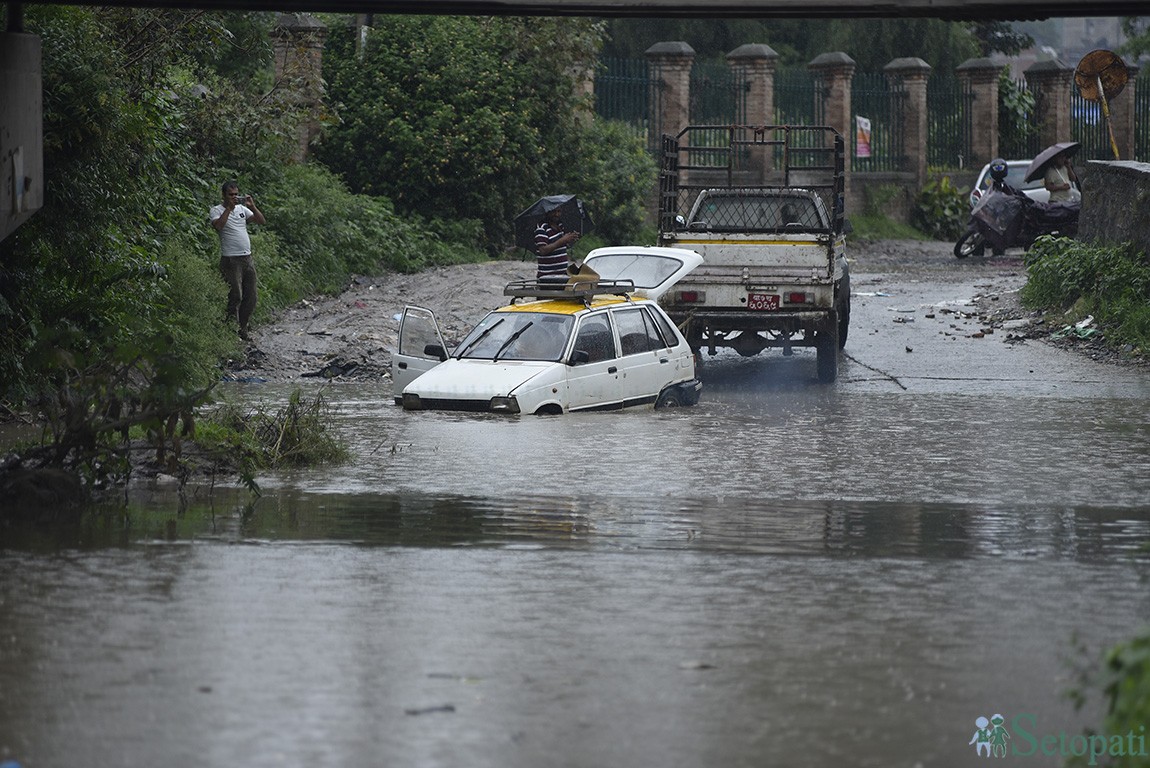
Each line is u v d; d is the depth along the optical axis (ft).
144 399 99.66
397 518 94.27
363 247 252.62
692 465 116.88
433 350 154.20
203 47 209.15
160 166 169.37
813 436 133.49
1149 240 220.84
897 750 52.11
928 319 237.86
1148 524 93.97
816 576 78.43
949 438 132.46
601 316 154.20
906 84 434.71
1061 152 329.72
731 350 214.48
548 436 131.34
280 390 166.71
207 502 99.50
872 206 416.87
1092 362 193.47
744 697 57.67
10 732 53.31
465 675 60.29
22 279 131.54
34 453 101.04
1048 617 69.77
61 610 69.72
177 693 57.67
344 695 57.62
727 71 392.47
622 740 52.85
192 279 174.91
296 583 75.72
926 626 68.18
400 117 288.71
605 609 70.95
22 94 104.22
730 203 192.13
